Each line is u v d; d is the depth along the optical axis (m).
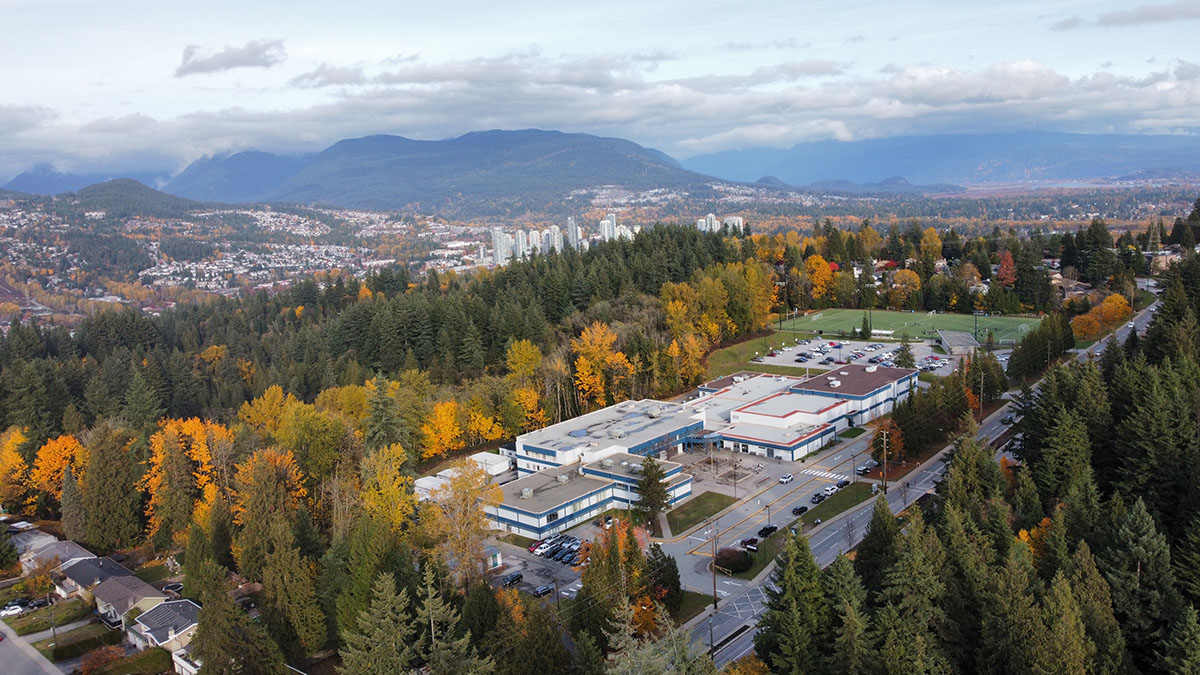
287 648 77.81
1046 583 67.25
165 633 83.19
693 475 125.75
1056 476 89.31
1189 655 53.31
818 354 195.38
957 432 130.62
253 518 90.44
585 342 165.38
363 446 121.62
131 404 155.25
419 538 92.56
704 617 81.69
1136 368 101.25
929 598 61.22
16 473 127.00
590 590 71.94
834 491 114.25
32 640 88.38
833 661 59.84
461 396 150.38
